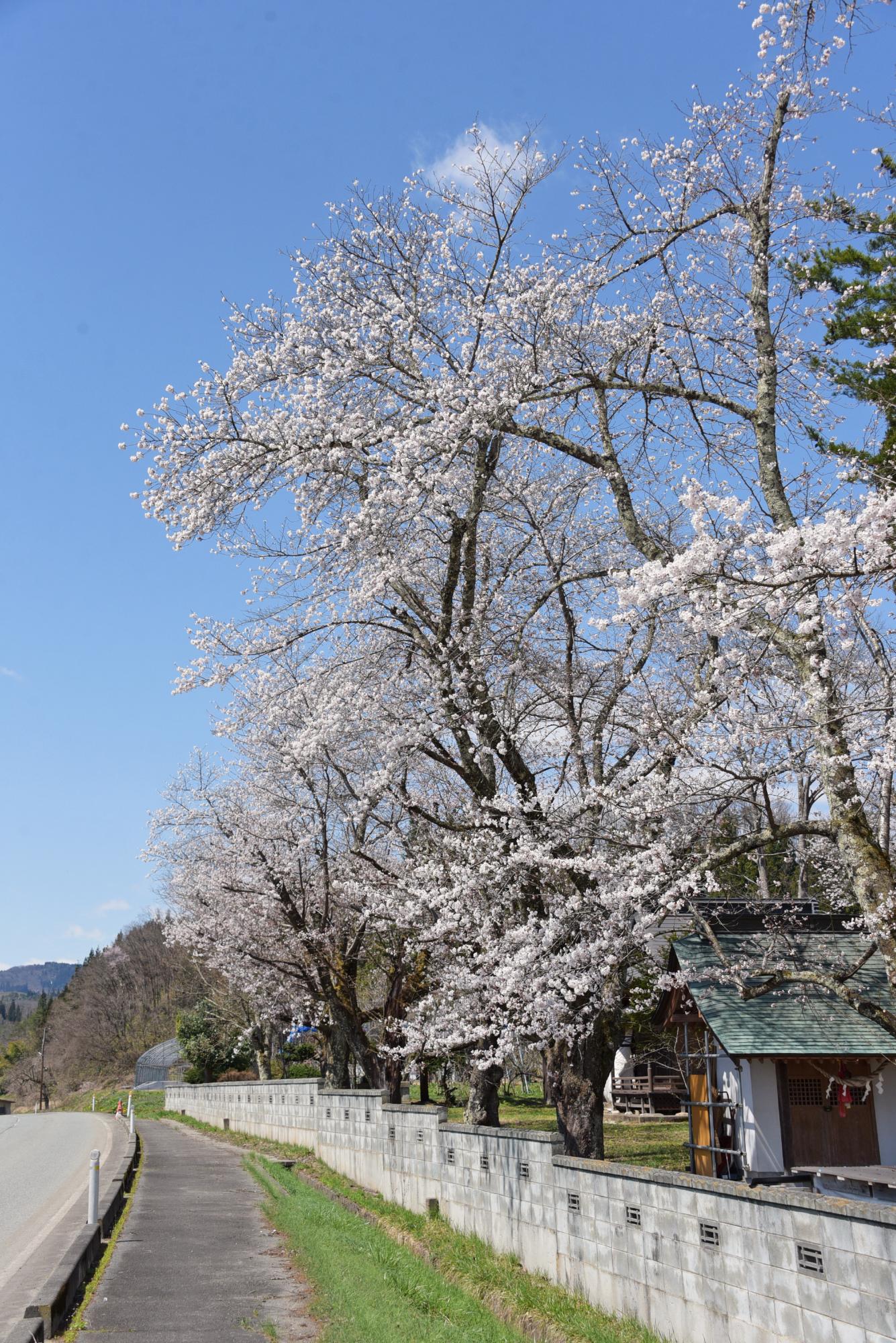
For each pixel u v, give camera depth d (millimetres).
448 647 13195
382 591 13547
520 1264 10125
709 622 8914
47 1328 7727
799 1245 6070
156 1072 71375
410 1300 8992
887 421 11953
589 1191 8727
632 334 12453
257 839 22500
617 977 12445
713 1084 13297
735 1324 6609
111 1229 12594
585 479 13984
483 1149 11375
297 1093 23234
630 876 10969
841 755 9273
